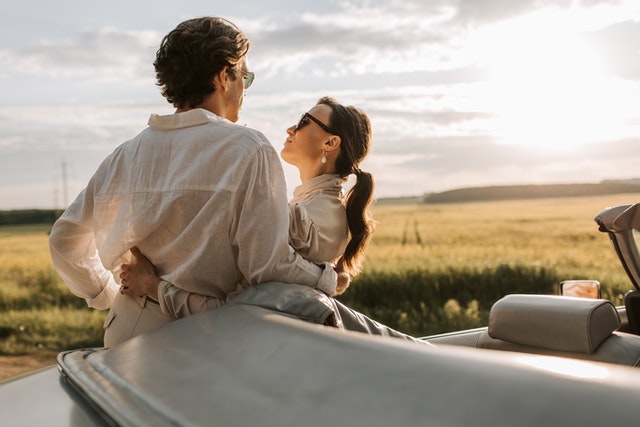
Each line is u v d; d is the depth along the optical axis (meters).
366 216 2.00
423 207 42.84
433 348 0.83
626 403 0.58
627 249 2.08
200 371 1.00
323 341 0.94
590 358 1.65
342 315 1.72
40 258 21.09
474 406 0.65
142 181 1.69
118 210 1.78
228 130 1.65
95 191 1.83
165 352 1.16
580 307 1.68
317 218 1.90
